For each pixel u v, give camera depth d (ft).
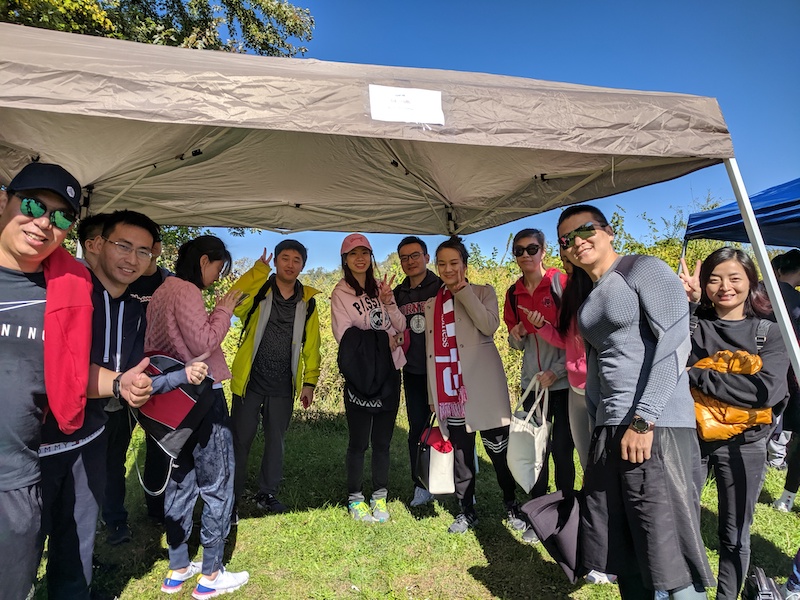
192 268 8.78
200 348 8.11
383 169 13.33
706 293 8.37
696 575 6.15
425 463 11.21
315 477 14.75
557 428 10.55
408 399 12.77
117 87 5.10
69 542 6.77
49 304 5.44
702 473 7.98
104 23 26.16
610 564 6.58
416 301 12.64
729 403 7.59
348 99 5.78
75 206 5.30
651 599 6.81
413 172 13.76
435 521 11.93
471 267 30.14
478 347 11.03
